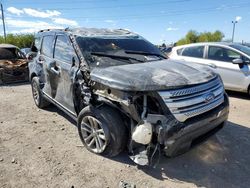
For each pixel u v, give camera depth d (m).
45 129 5.12
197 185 3.33
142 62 4.43
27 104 6.98
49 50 5.58
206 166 3.75
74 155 4.07
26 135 4.85
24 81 10.77
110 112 3.75
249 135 4.75
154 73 3.62
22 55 12.57
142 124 3.35
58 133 4.93
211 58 7.95
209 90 3.64
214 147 4.28
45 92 5.86
